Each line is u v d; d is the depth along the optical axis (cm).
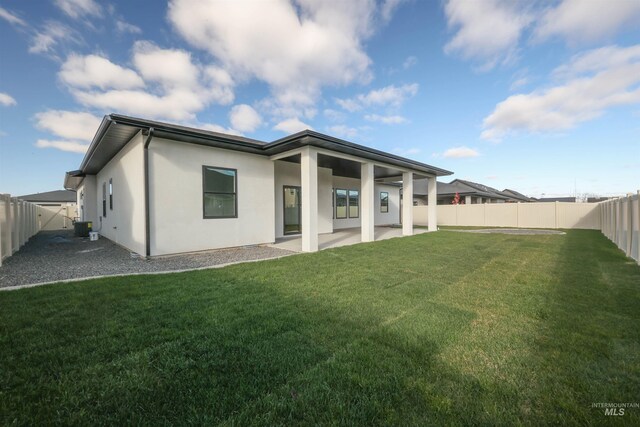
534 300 354
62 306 321
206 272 496
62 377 188
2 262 594
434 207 1380
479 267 547
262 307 326
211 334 255
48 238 1149
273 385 183
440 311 317
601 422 151
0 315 293
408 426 147
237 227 816
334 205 1468
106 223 1075
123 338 246
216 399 169
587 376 193
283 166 1092
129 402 165
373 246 835
